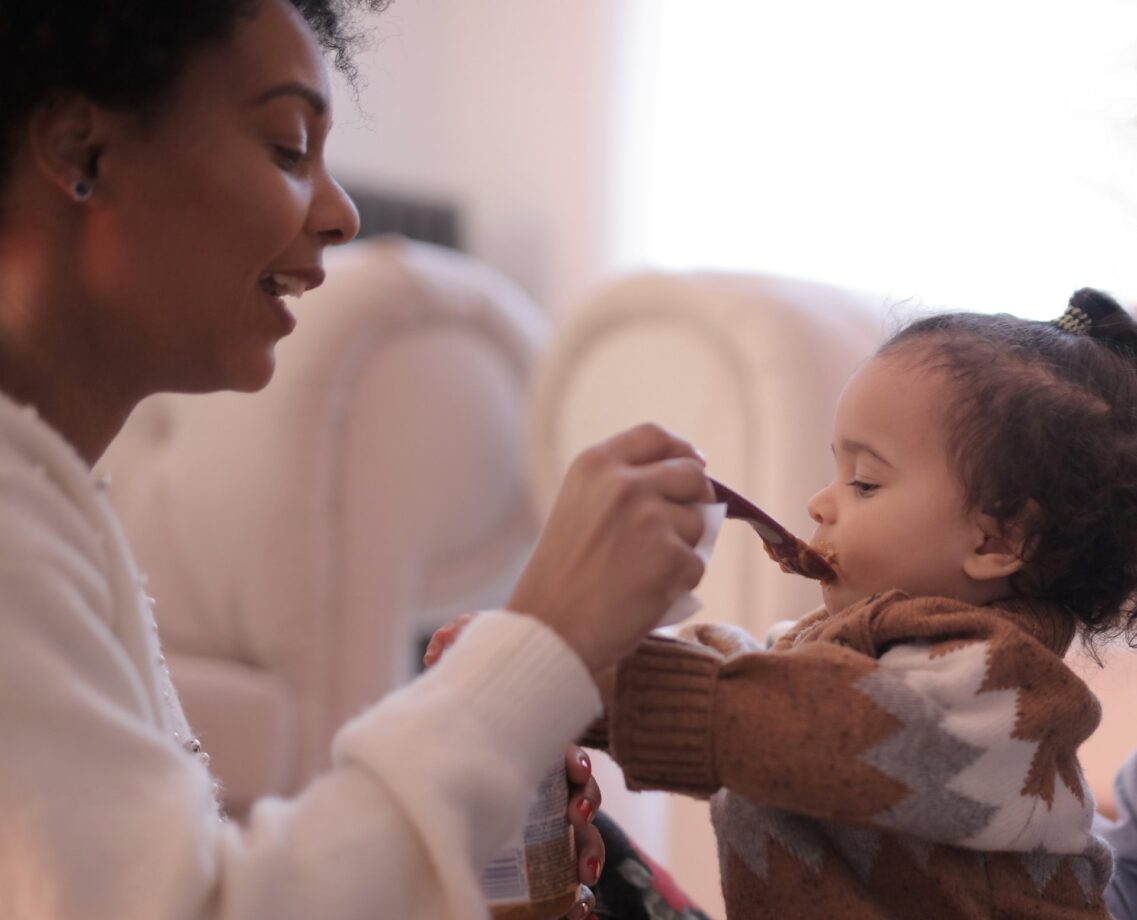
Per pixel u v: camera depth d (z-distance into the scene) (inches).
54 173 26.2
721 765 28.1
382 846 22.1
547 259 151.6
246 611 76.9
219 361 28.5
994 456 32.8
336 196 29.8
